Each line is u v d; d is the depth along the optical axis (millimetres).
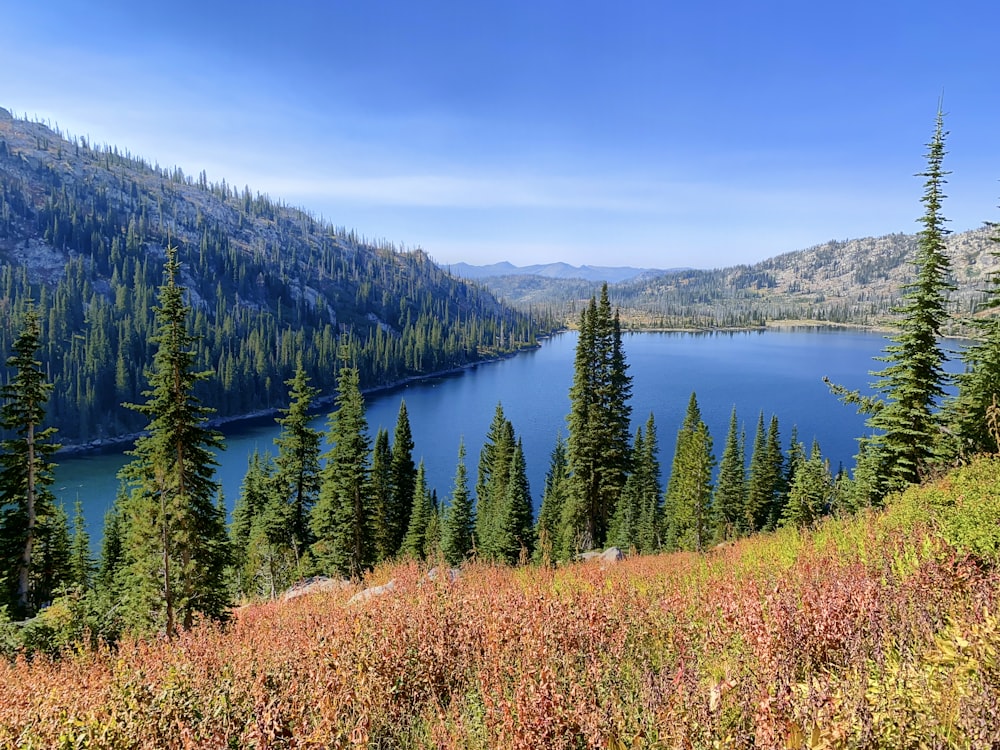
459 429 115750
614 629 6602
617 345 34969
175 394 19859
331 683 5812
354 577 17750
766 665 4473
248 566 34938
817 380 154875
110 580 40562
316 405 141125
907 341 19797
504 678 5520
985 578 5637
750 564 9914
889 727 3445
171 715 5695
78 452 100688
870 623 4957
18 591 24812
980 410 18516
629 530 49188
